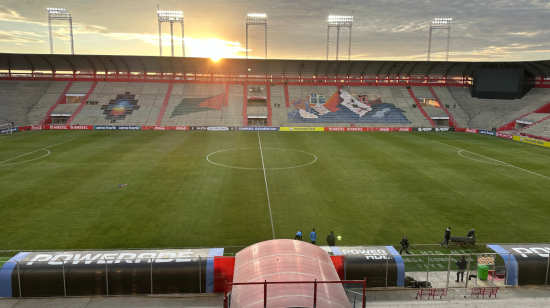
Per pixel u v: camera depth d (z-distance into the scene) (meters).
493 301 16.81
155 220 27.30
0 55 78.25
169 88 89.75
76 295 17.34
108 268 17.42
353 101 90.06
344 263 18.38
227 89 91.00
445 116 86.19
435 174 41.50
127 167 42.56
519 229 26.78
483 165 46.31
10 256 21.52
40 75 87.69
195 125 79.19
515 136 68.12
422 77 96.25
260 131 76.50
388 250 19.84
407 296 17.98
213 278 17.83
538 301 16.86
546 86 81.44
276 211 29.59
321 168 43.66
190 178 38.38
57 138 62.91
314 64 87.50
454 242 24.55
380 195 33.84
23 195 32.19
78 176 38.41
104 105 82.81
